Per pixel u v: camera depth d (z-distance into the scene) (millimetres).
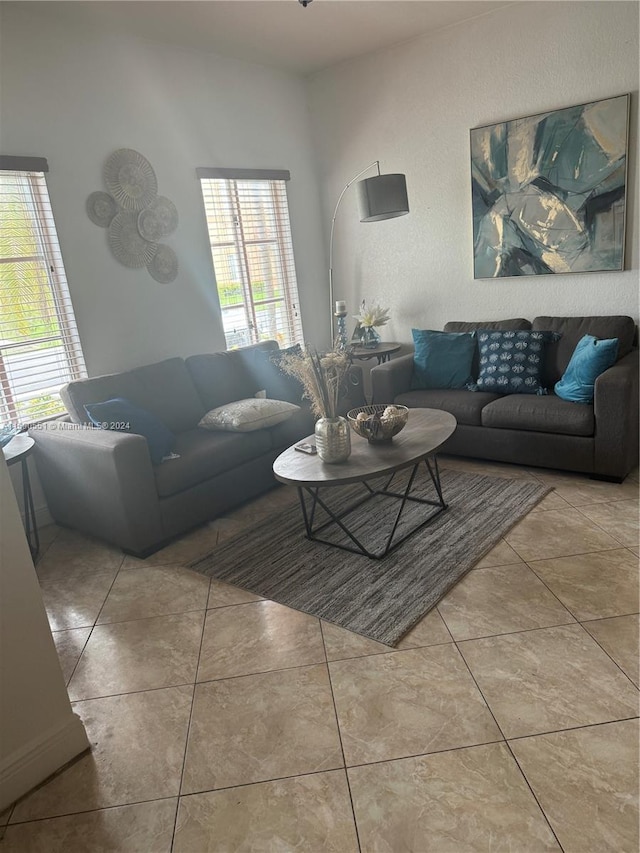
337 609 2404
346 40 4074
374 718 1828
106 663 2232
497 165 4027
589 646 2035
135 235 3721
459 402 3730
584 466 3314
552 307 4094
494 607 2301
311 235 5012
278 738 1796
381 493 3381
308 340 5109
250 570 2791
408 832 1463
